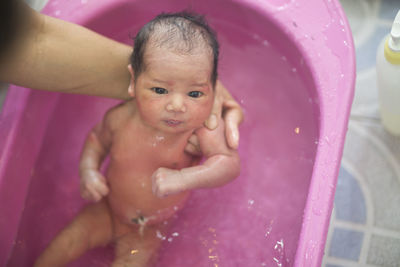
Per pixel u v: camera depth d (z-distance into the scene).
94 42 0.97
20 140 1.05
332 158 0.93
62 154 1.21
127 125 1.03
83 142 1.23
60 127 1.21
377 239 1.23
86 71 0.96
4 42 0.78
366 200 1.28
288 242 1.05
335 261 1.22
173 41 0.86
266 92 1.24
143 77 0.88
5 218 1.02
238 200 1.18
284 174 1.17
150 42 0.87
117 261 1.08
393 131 1.34
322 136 0.96
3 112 1.04
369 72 1.42
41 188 1.15
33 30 0.88
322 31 1.05
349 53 1.02
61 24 0.94
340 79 1.00
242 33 1.23
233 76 1.27
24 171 1.08
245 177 1.19
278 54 1.20
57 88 0.97
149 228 1.11
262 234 1.12
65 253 1.03
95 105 1.26
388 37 1.10
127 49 1.01
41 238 1.12
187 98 0.88
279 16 1.10
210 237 1.14
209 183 0.99
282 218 1.11
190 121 0.90
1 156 1.00
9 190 1.03
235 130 1.02
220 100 1.05
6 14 0.75
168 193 0.96
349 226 1.25
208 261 1.12
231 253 1.12
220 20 1.23
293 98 1.19
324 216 0.89
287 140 1.19
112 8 1.15
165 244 1.13
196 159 1.09
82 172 1.06
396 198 1.27
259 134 1.23
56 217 1.16
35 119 1.10
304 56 1.05
